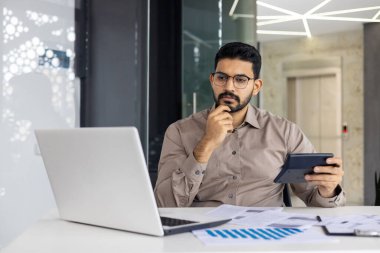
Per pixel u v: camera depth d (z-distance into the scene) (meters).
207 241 1.22
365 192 7.60
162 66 5.14
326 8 6.63
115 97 4.24
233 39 4.52
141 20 4.26
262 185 2.11
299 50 8.74
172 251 1.13
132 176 1.26
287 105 8.88
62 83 4.04
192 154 1.93
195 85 4.62
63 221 1.54
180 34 4.87
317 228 1.41
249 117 2.16
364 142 7.63
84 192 1.41
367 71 7.62
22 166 3.80
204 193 2.12
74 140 1.36
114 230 1.39
